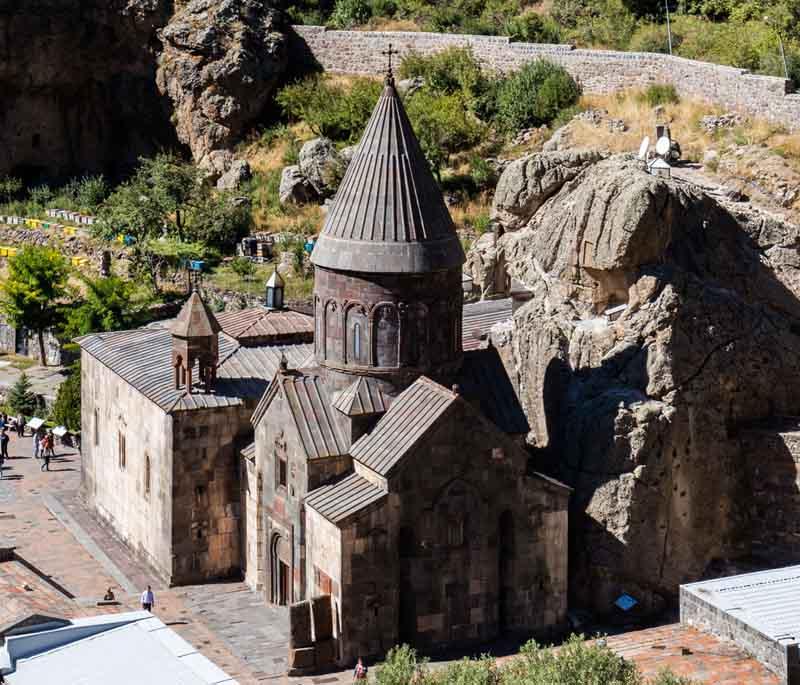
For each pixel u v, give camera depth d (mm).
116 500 64438
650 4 102812
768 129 79062
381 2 108688
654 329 57312
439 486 51719
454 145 92375
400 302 52969
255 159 98688
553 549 53938
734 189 73250
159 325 71250
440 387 52375
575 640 40938
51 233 96062
